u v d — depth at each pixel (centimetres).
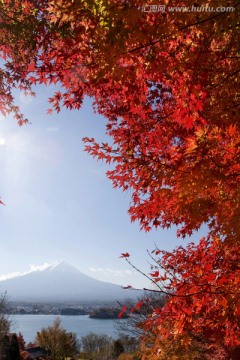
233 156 322
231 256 429
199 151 329
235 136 337
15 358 3088
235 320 369
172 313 416
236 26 308
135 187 465
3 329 3136
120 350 3403
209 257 446
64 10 324
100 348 4609
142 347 688
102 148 459
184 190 342
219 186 337
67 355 4319
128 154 439
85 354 4203
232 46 349
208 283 389
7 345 3073
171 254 528
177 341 577
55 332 4447
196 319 427
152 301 721
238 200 325
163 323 456
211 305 387
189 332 451
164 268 518
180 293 405
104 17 298
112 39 299
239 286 372
